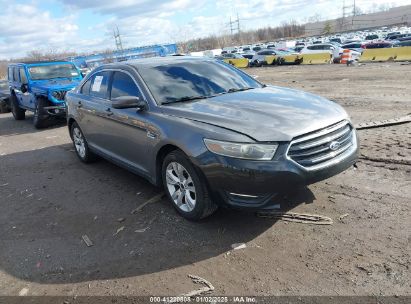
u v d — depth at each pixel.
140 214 4.54
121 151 5.33
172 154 4.13
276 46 54.19
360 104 9.91
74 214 4.78
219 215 4.28
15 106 13.18
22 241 4.24
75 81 11.80
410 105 9.14
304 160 3.61
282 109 4.02
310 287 3.00
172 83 4.86
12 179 6.52
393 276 3.01
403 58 23.42
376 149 5.89
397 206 4.06
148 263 3.55
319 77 18.25
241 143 3.53
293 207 4.29
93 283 3.35
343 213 4.04
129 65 5.23
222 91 4.90
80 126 6.50
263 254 3.50
